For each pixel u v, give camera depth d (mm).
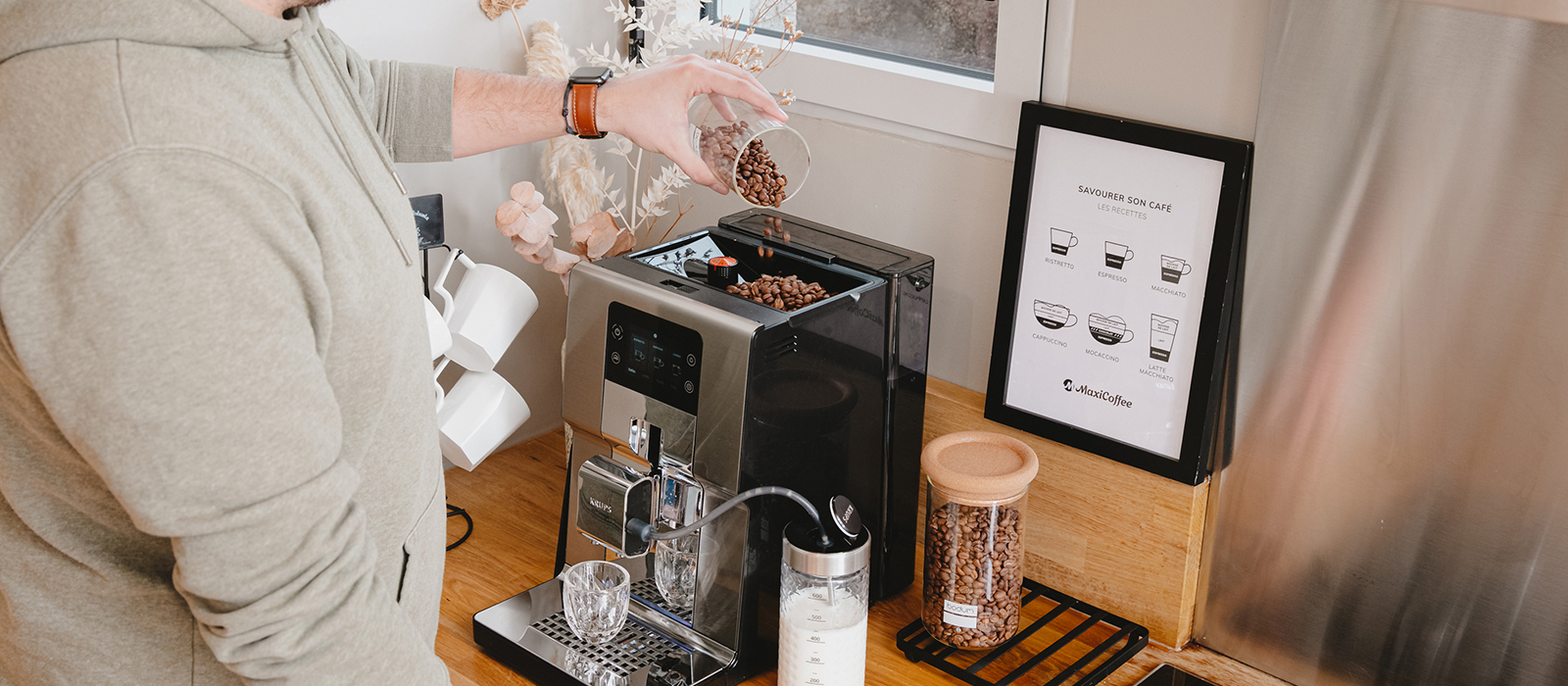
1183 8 1151
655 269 1286
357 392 764
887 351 1306
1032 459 1231
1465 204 1016
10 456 709
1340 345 1124
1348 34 1040
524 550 1479
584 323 1283
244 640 669
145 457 611
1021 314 1320
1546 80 947
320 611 693
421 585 908
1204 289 1172
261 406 635
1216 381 1198
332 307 714
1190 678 1250
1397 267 1068
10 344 616
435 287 1386
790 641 1169
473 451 1421
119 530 736
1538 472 1038
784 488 1177
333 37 1020
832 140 1515
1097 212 1232
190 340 607
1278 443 1192
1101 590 1344
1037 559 1394
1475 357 1048
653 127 1126
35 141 610
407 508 850
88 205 592
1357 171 1066
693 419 1201
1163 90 1190
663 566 1274
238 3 681
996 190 1353
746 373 1143
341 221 729
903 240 1475
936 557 1252
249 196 638
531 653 1241
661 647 1270
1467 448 1074
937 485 1222
